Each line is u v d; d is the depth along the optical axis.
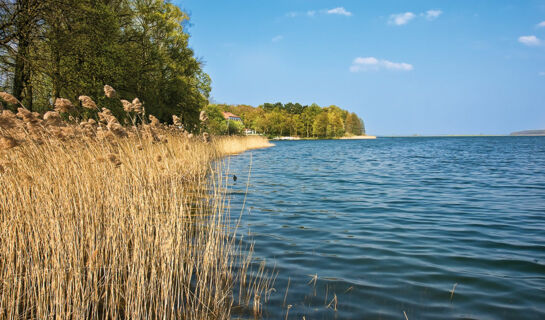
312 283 3.77
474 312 3.12
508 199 8.99
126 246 4.23
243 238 5.45
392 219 6.81
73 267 3.67
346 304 3.29
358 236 5.61
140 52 22.91
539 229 6.01
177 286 3.68
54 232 4.07
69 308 3.06
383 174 15.16
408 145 60.03
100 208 5.17
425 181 12.73
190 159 10.37
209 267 4.21
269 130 125.12
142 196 5.22
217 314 3.10
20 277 3.28
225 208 7.56
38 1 14.58
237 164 18.66
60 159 5.39
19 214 4.45
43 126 5.16
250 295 3.49
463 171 16.38
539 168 17.48
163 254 4.04
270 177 13.78
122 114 17.30
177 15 31.38
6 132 4.47
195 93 33.19
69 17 16.06
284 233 5.77
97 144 5.76
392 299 3.39
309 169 17.31
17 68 15.14
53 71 15.45
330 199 9.00
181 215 4.75
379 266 4.27
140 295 3.30
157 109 26.80
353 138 145.25
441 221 6.64
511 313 3.10
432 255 4.68
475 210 7.65
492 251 4.85
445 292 3.54
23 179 4.69
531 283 3.75
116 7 23.06
